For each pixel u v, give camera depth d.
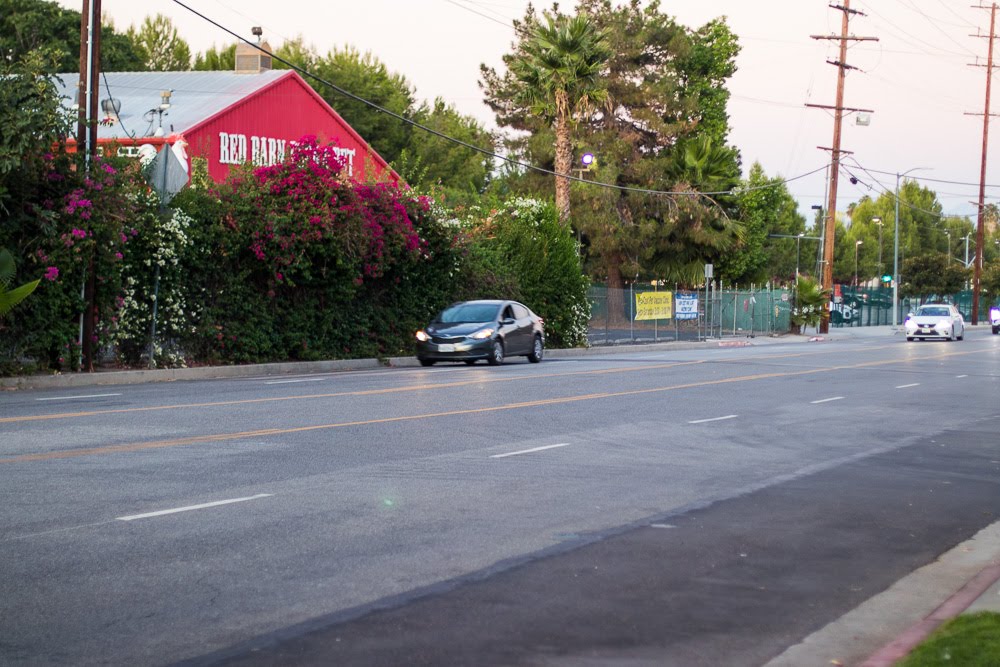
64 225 22.30
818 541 8.85
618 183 66.31
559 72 44.09
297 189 27.31
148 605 6.51
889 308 90.56
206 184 27.27
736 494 10.83
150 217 24.08
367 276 30.70
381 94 72.62
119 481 10.36
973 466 13.13
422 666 5.55
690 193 63.47
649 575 7.56
